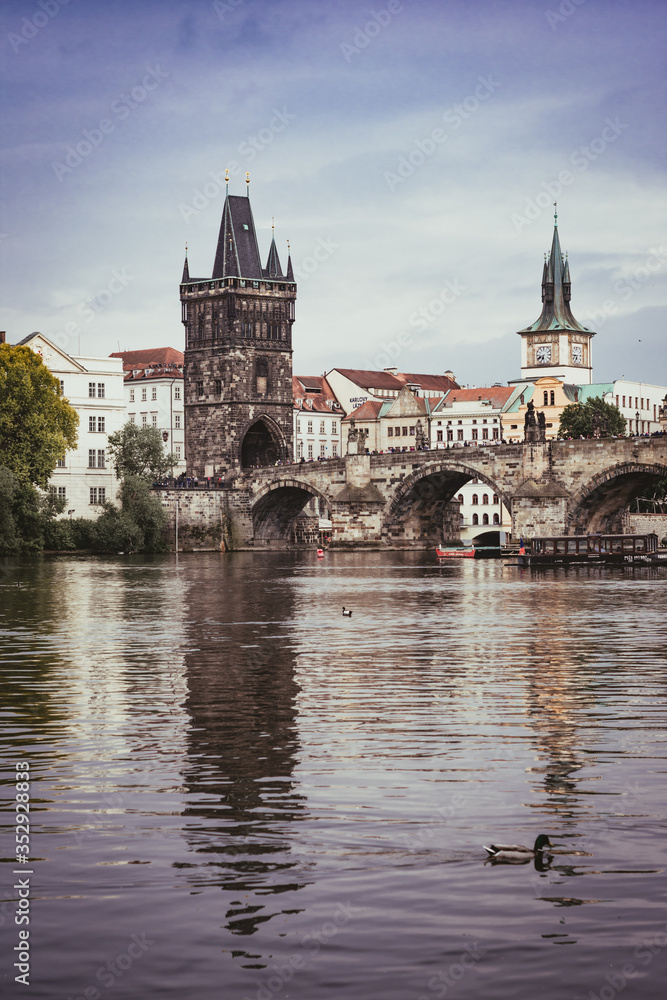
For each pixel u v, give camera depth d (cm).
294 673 4978
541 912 2153
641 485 17775
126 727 3744
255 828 2627
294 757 3300
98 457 19550
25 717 3919
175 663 5316
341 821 2670
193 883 2302
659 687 4512
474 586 11125
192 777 3075
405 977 1933
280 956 2003
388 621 7419
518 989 1892
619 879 2297
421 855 2439
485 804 2794
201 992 1898
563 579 12225
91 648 5928
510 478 18425
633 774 3075
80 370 19375
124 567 14950
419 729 3688
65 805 2820
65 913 2172
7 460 16138
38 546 17000
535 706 4094
